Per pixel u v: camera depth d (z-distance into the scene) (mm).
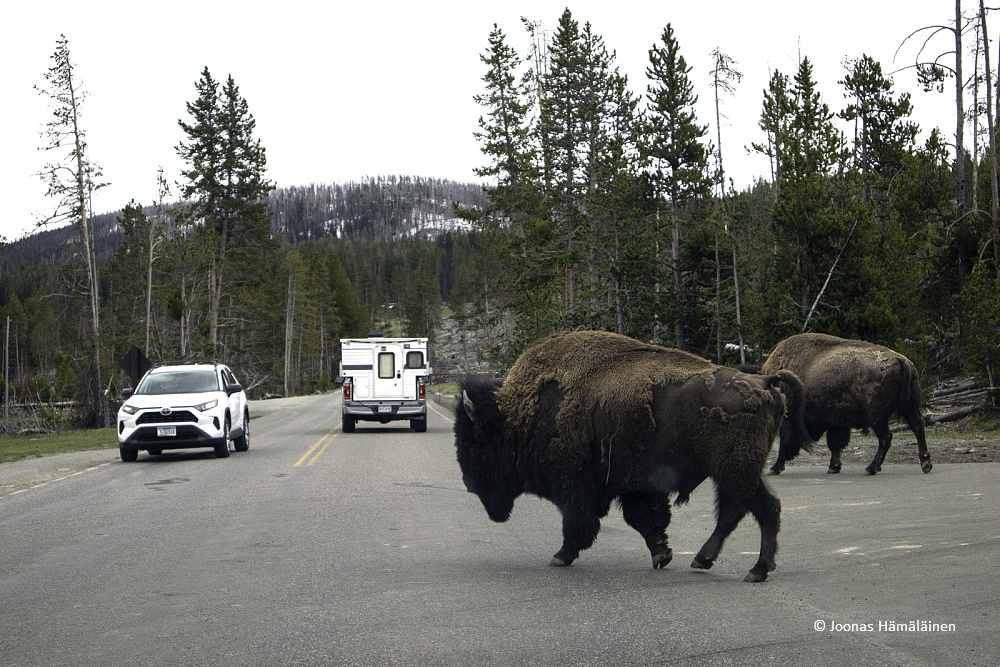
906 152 27312
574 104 39656
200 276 48062
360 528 8453
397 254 196000
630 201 34000
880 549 6469
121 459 17188
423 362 25062
